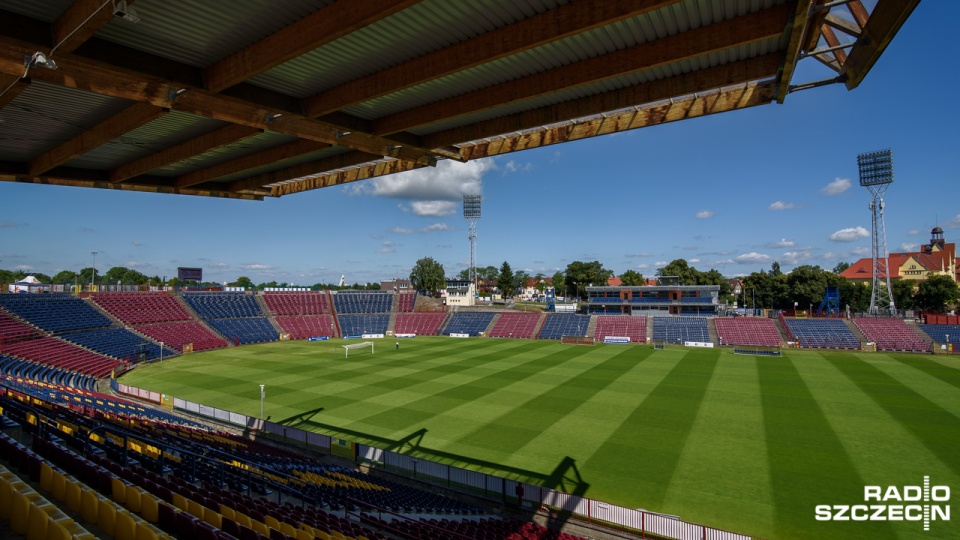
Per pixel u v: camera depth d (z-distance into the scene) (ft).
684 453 85.10
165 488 38.88
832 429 96.68
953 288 301.84
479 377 155.53
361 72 49.16
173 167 79.66
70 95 51.70
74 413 74.33
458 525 58.18
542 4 37.88
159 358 198.59
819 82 48.19
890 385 136.26
